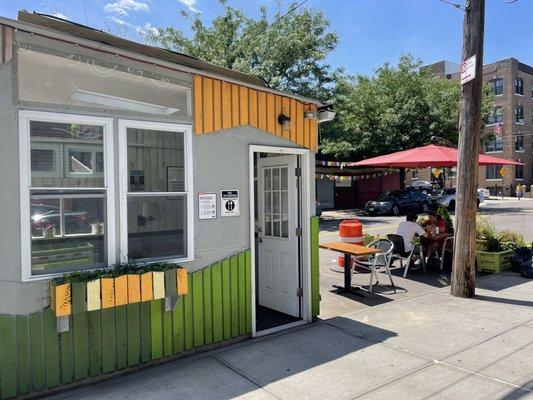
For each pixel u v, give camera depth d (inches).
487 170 1631.4
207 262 181.9
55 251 146.9
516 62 1556.3
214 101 183.6
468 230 253.3
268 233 243.8
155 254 168.2
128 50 156.0
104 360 155.3
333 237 548.4
